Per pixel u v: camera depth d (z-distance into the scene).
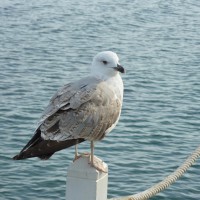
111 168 19.83
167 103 27.20
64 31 43.16
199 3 57.97
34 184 18.66
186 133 23.48
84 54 36.72
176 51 38.78
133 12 51.97
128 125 23.84
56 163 19.98
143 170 19.81
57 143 8.24
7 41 39.47
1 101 26.55
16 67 32.81
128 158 20.70
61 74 31.83
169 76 32.09
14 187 18.44
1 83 29.41
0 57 35.06
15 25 44.69
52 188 18.44
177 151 21.59
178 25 47.88
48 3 54.19
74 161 8.38
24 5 52.81
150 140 22.45
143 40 41.62
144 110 25.98
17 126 23.55
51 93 28.25
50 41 39.91
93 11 51.38
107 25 46.06
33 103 26.50
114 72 9.09
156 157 20.95
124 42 40.69
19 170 19.52
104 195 8.49
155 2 57.06
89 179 8.27
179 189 18.41
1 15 48.28
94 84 8.84
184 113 25.92
